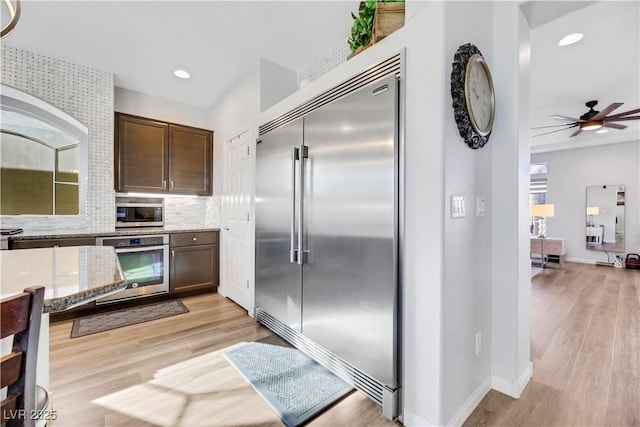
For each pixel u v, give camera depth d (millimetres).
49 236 2557
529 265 1751
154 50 2721
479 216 1562
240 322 2682
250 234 2900
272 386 1711
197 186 3697
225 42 2617
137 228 3398
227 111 3467
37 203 2770
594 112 3639
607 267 5402
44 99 2725
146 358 2021
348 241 1706
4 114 2607
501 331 1667
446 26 1302
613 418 1458
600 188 5699
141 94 3537
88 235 2738
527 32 1713
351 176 1689
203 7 2178
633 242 5379
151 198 3574
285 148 2277
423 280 1359
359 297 1634
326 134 1877
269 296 2486
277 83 2979
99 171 3055
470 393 1516
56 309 755
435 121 1312
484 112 1534
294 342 2176
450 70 1330
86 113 2973
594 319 2775
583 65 2861
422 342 1363
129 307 3047
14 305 545
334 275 1807
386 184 1485
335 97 1874
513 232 1620
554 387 1709
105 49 2695
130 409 1510
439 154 1298
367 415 1492
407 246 1430
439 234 1297
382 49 1579
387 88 1486
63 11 2193
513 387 1626
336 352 1798
